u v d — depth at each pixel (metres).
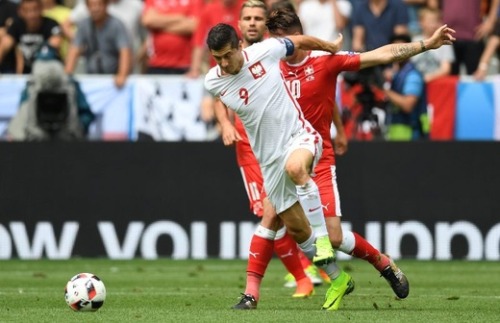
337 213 33.75
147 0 64.00
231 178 54.69
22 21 62.72
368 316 29.45
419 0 68.81
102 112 58.03
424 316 29.70
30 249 55.28
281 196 31.09
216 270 49.56
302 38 31.53
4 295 37.81
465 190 54.44
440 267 51.16
